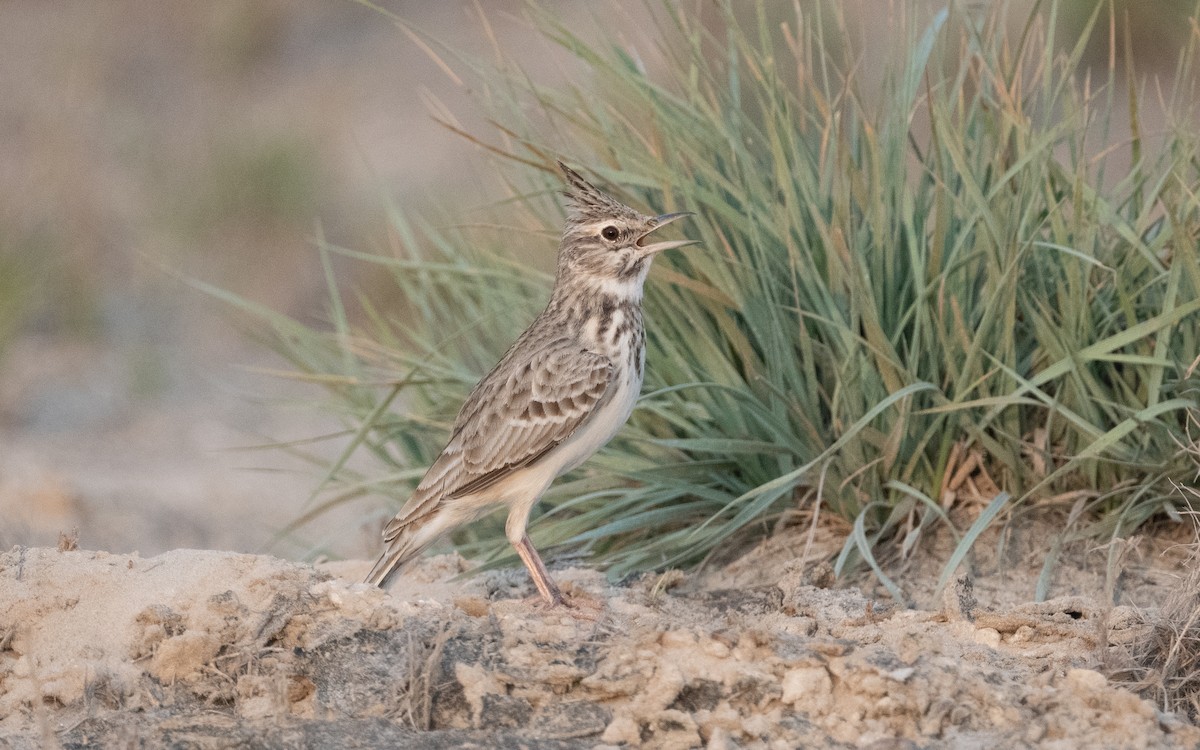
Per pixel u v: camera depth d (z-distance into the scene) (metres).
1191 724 7.99
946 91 11.55
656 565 10.74
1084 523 10.48
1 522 15.27
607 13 19.02
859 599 9.57
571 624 8.91
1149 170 12.00
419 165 27.52
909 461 10.75
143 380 21.56
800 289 11.02
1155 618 8.96
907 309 11.03
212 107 31.28
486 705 8.02
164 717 8.16
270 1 34.78
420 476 12.77
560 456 9.94
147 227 26.00
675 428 11.61
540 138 12.13
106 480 17.25
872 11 17.86
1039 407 10.78
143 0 35.47
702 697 8.02
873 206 10.85
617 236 10.06
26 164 27.34
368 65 32.72
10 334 22.19
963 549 9.74
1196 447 9.77
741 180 11.44
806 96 12.35
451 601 9.47
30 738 7.98
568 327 10.14
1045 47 11.08
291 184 26.33
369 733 7.84
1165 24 23.09
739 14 21.03
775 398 10.94
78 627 8.94
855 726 7.78
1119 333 10.12
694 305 11.21
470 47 30.75
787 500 11.12
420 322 14.20
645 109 11.66
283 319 13.95
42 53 33.66
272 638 8.62
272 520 16.20
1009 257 10.30
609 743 7.76
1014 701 7.82
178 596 9.09
